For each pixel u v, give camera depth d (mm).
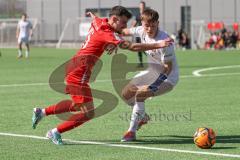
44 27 127062
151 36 20188
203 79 44000
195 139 18734
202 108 28422
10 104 30016
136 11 123000
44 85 39406
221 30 106000
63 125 19375
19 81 42312
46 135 20250
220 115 26234
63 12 128625
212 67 56594
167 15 122875
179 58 73062
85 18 120875
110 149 18734
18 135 21266
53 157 17547
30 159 17297
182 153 17969
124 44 18875
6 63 63094
